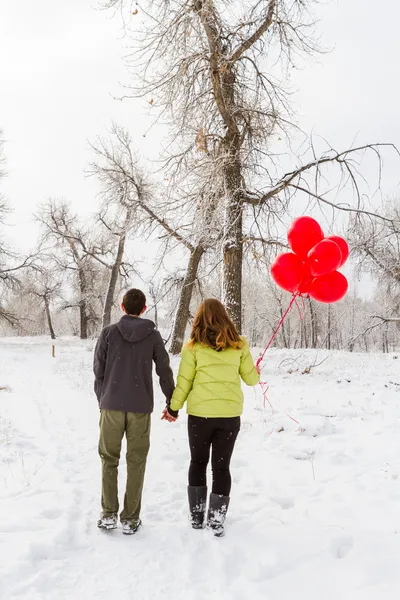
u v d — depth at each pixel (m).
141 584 2.80
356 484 4.38
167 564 3.04
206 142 11.93
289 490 4.34
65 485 4.49
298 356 14.77
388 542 3.25
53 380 12.22
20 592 2.67
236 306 11.74
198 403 3.56
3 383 12.00
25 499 4.11
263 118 12.03
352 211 11.05
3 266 31.97
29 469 4.97
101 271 39.88
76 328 57.81
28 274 33.88
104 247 30.80
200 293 18.88
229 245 11.76
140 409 3.51
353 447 5.47
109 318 27.48
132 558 3.11
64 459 5.37
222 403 3.53
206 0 9.55
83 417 7.62
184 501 4.14
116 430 3.51
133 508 3.48
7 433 6.47
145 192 18.14
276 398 8.23
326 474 4.71
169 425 6.83
